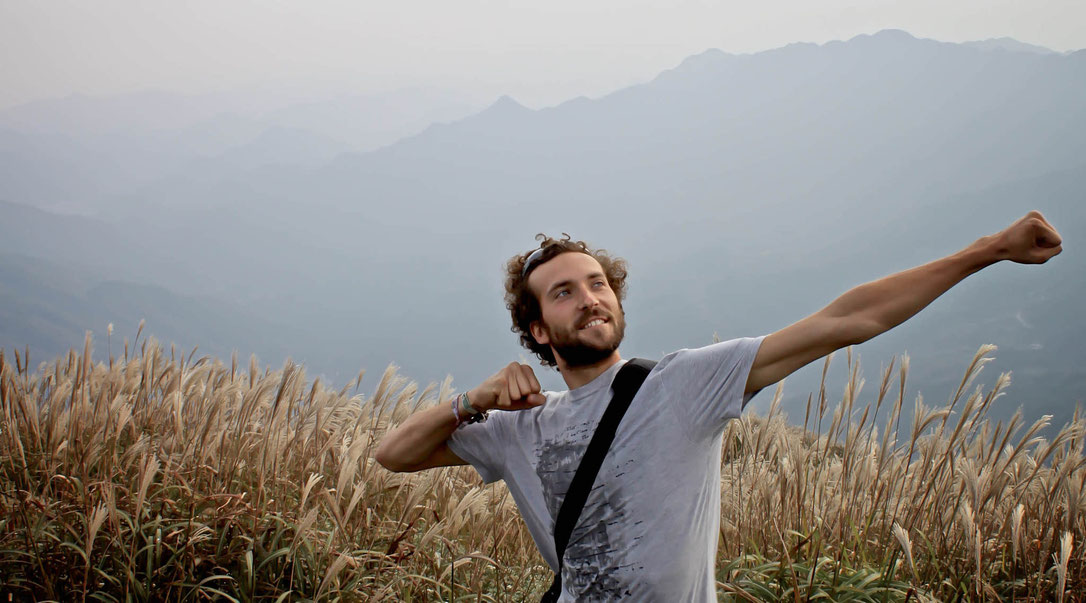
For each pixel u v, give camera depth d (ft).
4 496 10.92
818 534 11.28
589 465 5.93
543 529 6.48
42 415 13.65
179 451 13.64
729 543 12.32
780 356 5.51
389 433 7.07
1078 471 11.45
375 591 9.64
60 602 9.21
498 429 6.79
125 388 14.97
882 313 5.23
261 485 11.37
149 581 9.27
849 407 12.06
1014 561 10.83
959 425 11.35
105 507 9.12
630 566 5.74
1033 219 4.95
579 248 6.62
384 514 12.39
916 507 12.12
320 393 13.23
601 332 6.10
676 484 5.77
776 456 12.93
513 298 7.08
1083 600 10.76
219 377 15.31
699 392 5.74
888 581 10.21
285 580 10.01
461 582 11.22
